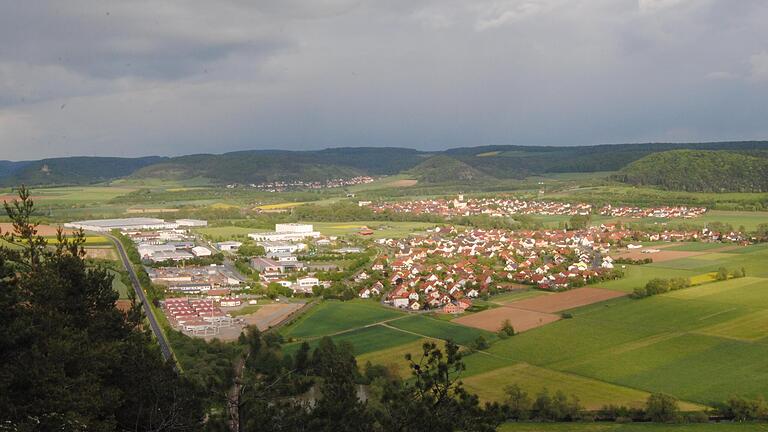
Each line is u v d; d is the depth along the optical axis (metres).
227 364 114.62
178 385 55.22
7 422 45.59
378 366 121.56
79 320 65.19
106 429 49.72
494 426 47.22
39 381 47.81
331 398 50.59
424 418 45.41
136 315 72.25
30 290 62.28
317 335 156.50
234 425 50.81
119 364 58.28
